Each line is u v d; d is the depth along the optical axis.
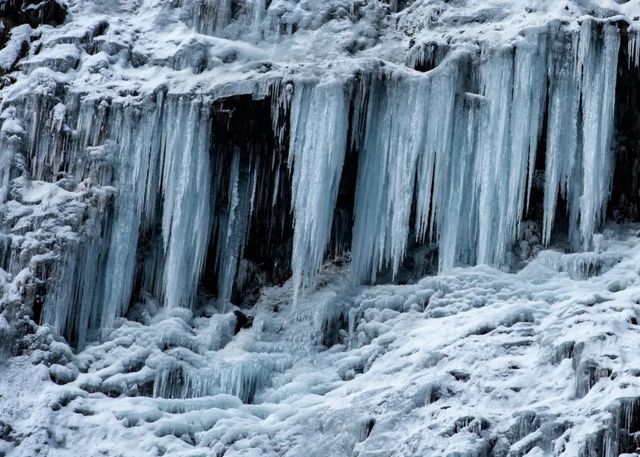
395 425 22.39
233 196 28.80
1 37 31.23
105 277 27.77
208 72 29.47
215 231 29.23
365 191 27.95
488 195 27.41
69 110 29.03
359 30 30.09
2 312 26.50
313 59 29.48
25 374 25.59
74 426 24.45
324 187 27.55
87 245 27.36
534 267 27.03
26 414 24.70
